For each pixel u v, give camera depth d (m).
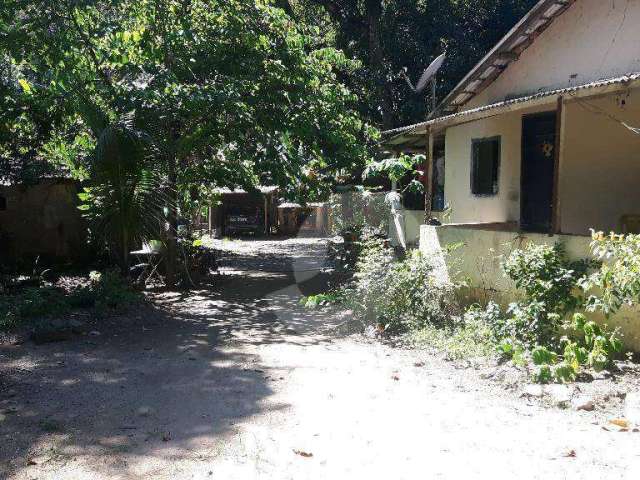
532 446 4.24
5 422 4.73
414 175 14.35
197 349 7.14
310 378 5.94
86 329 8.01
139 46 10.68
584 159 9.56
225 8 11.13
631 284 5.66
